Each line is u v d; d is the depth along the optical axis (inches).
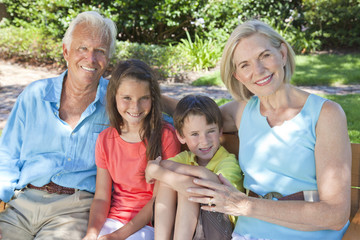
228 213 72.9
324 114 70.6
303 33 464.4
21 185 94.3
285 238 72.2
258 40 72.2
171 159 89.7
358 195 82.0
